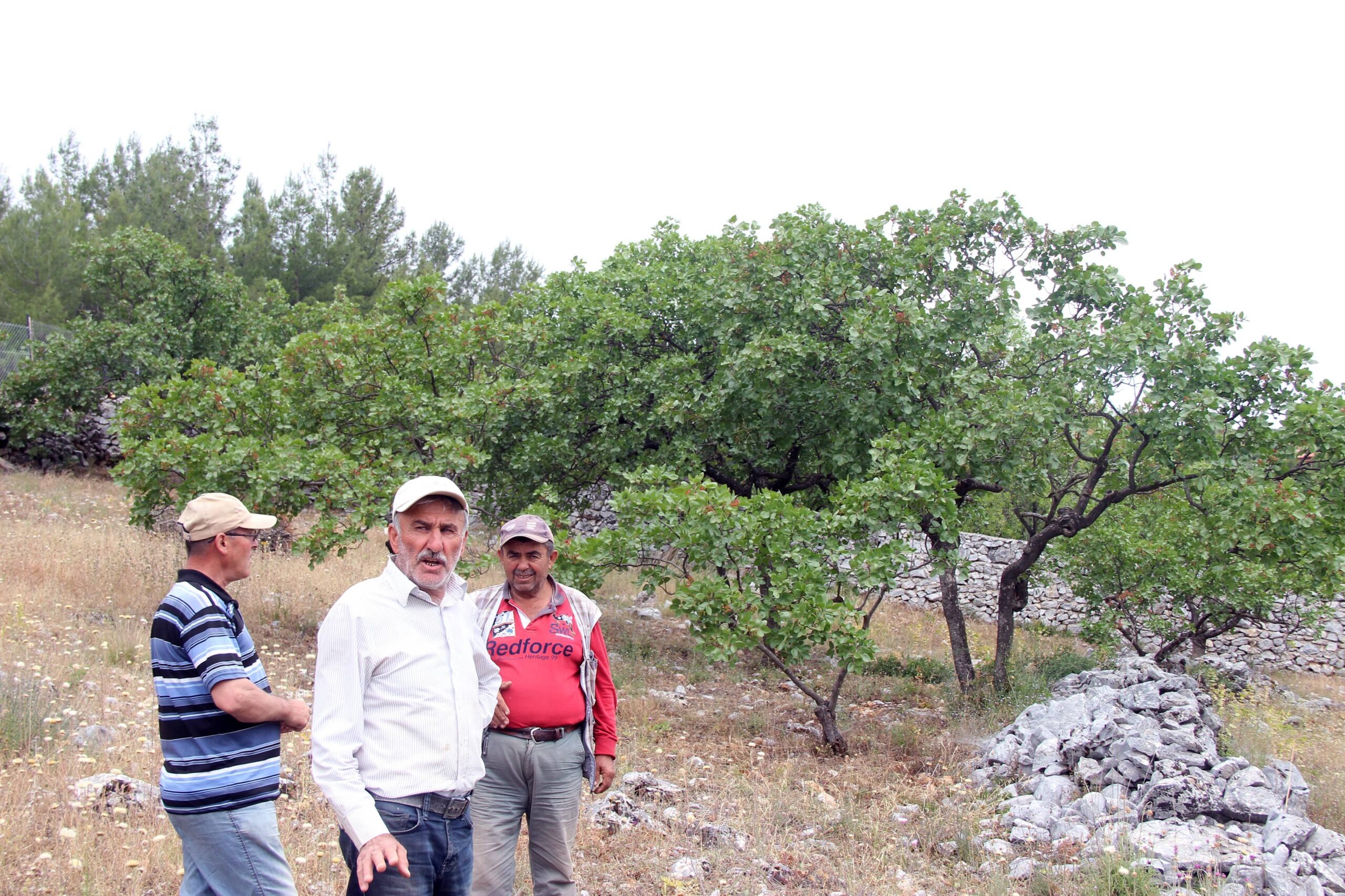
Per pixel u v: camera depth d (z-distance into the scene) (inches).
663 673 464.1
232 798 122.7
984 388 408.8
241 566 134.0
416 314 455.8
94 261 758.5
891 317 392.5
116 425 408.5
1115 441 457.4
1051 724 321.4
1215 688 506.6
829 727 346.6
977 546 794.2
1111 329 396.8
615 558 352.2
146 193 1087.0
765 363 402.6
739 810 262.1
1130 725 299.9
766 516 340.2
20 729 232.5
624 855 219.1
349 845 118.6
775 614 343.0
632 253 578.2
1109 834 236.1
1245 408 380.5
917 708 438.9
